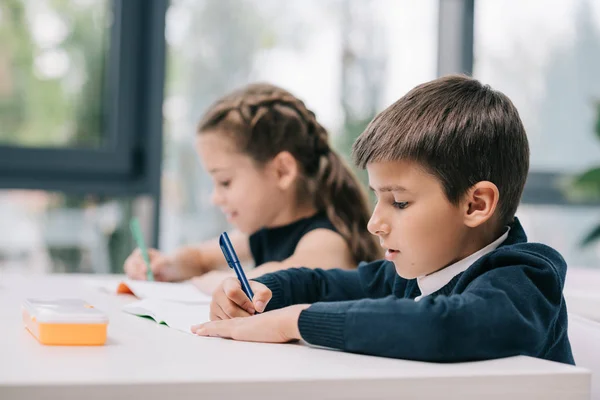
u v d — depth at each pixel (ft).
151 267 5.16
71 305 2.49
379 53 8.84
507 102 2.99
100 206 8.02
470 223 2.79
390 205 2.86
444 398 1.96
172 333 2.65
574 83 9.36
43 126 7.86
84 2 7.95
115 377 1.80
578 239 9.34
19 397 1.69
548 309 2.44
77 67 7.95
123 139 8.06
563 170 9.32
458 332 2.18
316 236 4.65
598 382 3.11
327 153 5.04
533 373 2.03
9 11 7.73
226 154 5.00
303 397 1.86
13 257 7.77
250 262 5.74
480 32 9.08
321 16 8.64
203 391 1.79
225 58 8.39
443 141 2.75
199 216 8.32
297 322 2.43
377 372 1.98
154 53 8.09
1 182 7.69
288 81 8.56
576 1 9.35
